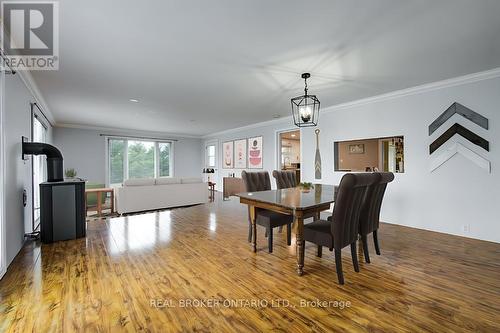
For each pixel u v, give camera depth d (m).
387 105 4.07
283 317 1.63
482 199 3.16
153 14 1.90
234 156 7.89
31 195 3.43
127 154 8.16
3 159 2.27
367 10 1.86
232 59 2.72
